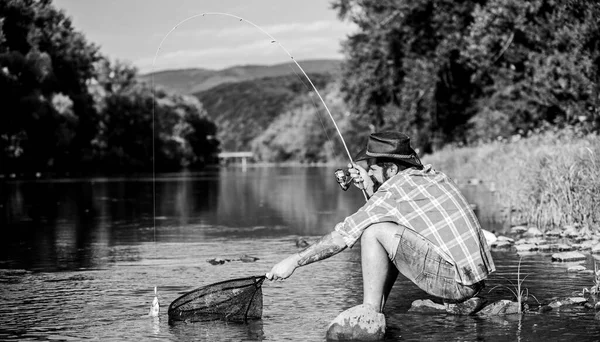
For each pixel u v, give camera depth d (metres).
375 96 43.97
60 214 17.45
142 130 78.62
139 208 19.55
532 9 24.77
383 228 5.32
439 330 5.30
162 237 12.15
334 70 47.47
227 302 5.75
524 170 15.02
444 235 5.40
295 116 163.38
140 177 49.91
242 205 20.44
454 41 35.03
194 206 20.23
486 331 5.24
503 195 17.05
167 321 5.77
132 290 7.16
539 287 6.86
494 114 31.94
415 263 5.38
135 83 85.12
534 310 5.92
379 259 5.34
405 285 7.05
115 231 13.24
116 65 84.31
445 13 35.50
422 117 40.00
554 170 12.61
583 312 5.80
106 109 74.81
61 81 56.50
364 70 42.44
